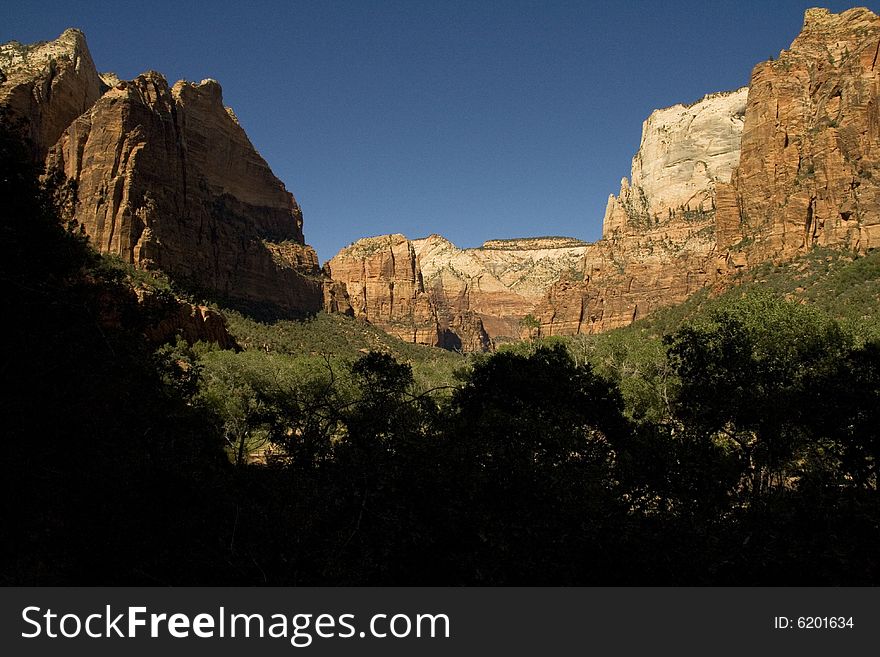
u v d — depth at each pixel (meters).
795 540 14.16
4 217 15.84
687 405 20.69
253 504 13.70
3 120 17.41
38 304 15.52
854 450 16.83
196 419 19.86
